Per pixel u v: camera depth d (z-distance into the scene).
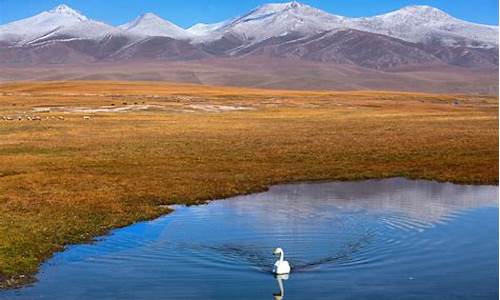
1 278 25.48
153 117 102.12
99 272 26.06
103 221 34.50
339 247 29.14
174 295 23.16
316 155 60.91
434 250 28.59
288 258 27.55
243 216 36.03
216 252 28.53
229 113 112.31
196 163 55.69
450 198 41.78
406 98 163.38
